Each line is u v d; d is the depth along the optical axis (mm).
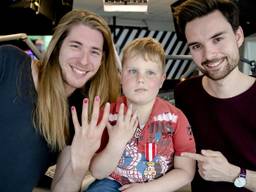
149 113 1473
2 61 1355
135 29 8570
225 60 1427
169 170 1434
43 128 1390
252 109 1449
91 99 1531
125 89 1470
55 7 2779
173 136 1441
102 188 1379
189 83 1645
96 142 1310
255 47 3045
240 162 1476
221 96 1496
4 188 1355
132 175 1400
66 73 1429
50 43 1430
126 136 1333
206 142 1539
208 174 1361
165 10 7633
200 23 1422
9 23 2734
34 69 1445
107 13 7875
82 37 1403
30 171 1385
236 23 1438
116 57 1613
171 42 8742
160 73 1483
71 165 1395
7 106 1341
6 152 1334
